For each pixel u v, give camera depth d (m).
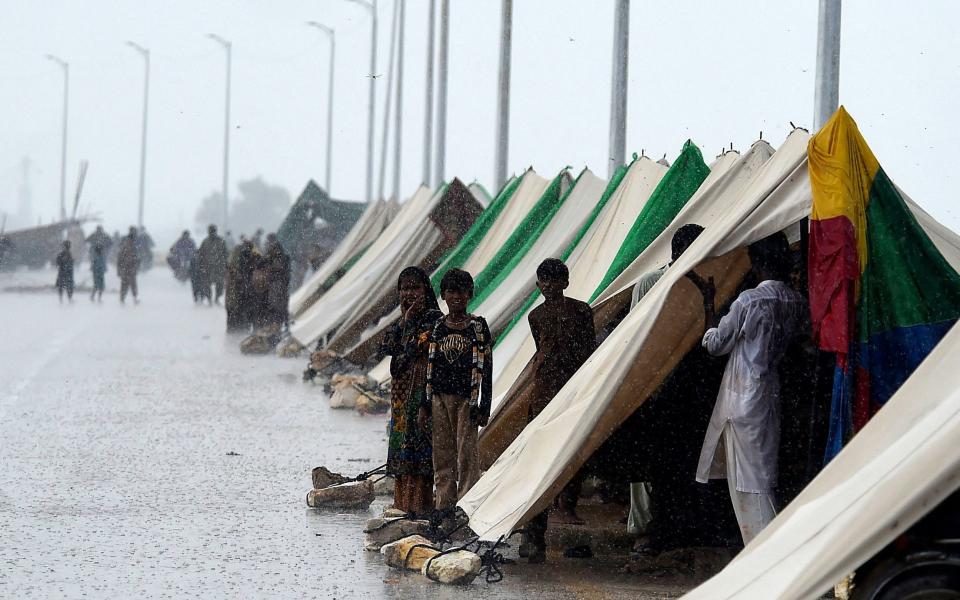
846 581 24.25
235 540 31.34
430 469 32.28
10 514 33.56
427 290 32.94
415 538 29.45
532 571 28.75
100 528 32.25
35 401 57.66
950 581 18.91
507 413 36.47
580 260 46.50
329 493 35.75
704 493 30.38
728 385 27.14
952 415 19.30
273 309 93.12
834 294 26.31
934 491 18.30
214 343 93.12
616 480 30.50
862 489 19.59
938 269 27.19
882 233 27.16
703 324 27.91
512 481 29.98
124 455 43.81
